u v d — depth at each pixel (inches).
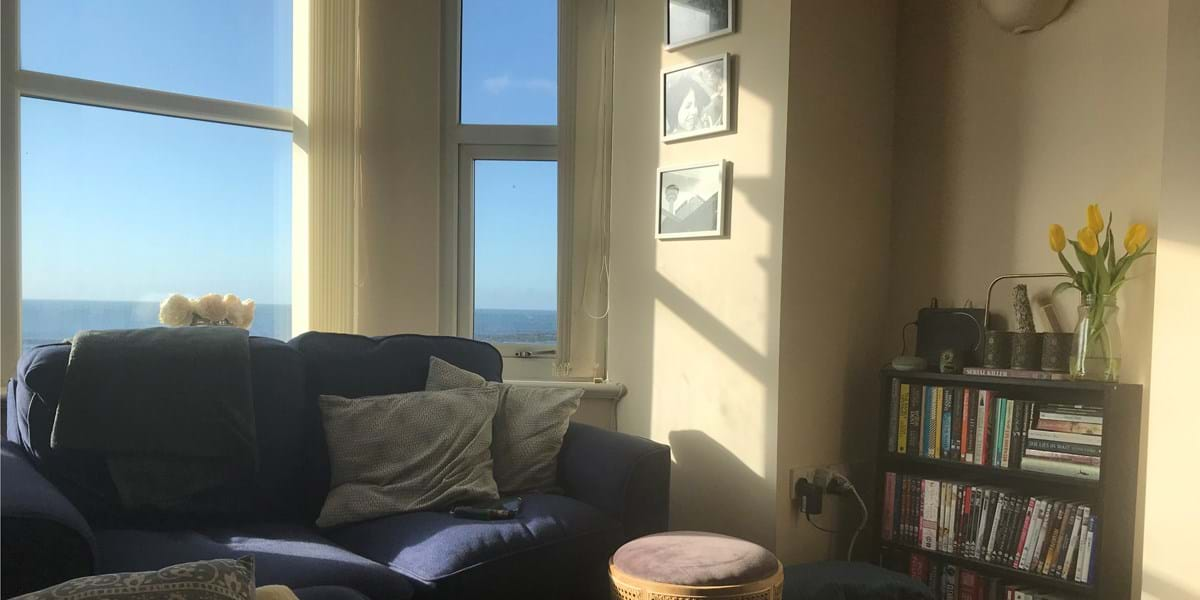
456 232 130.0
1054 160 98.2
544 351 130.0
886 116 113.5
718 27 107.1
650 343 116.5
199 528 78.6
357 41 121.9
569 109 123.3
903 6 114.0
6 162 101.7
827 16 104.6
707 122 108.4
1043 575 88.8
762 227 102.2
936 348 105.8
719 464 107.1
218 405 82.0
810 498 101.0
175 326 91.6
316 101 119.0
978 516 94.6
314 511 91.2
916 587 88.5
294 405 91.3
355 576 67.1
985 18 105.2
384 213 124.7
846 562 93.6
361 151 122.7
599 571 85.7
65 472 78.4
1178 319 80.2
